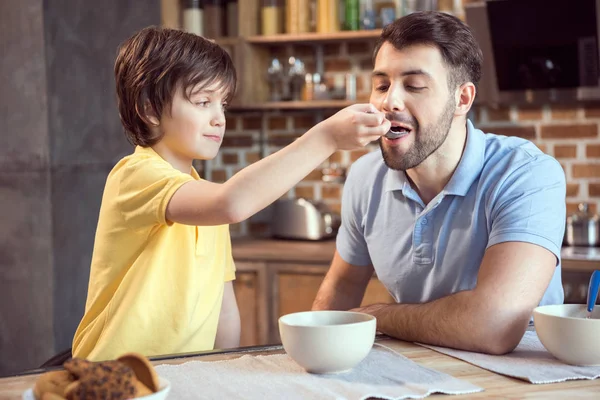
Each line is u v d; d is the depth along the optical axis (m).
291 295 3.03
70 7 2.62
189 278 1.44
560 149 3.26
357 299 1.83
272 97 3.54
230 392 1.00
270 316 3.06
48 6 2.53
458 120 1.55
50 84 2.54
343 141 1.15
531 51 3.01
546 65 3.00
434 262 1.58
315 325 1.12
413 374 1.09
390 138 1.49
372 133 1.14
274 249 3.10
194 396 0.99
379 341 1.36
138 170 1.34
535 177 1.50
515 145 1.60
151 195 1.28
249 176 1.14
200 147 1.48
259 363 1.15
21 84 2.56
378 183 1.70
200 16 3.48
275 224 3.46
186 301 1.43
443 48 1.47
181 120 1.46
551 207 1.47
